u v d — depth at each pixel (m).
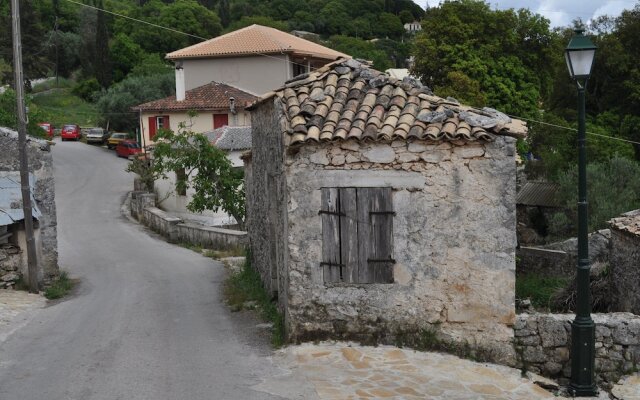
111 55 67.06
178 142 26.41
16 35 14.91
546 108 37.06
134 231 28.50
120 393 7.38
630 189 23.98
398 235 8.77
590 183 24.55
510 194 8.71
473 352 8.77
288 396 7.21
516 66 35.88
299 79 10.64
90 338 10.05
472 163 8.71
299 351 8.59
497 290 8.77
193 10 72.25
